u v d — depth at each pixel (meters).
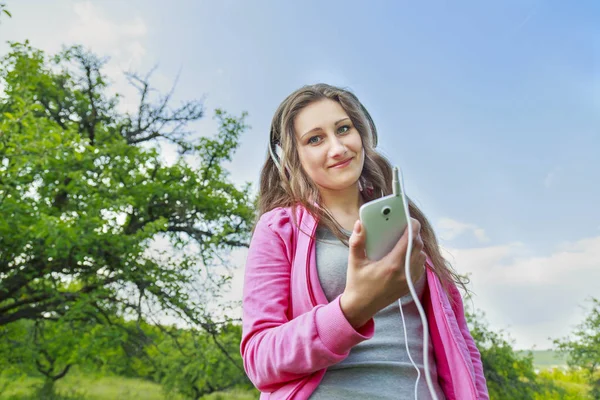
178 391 13.52
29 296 8.96
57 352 9.19
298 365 0.64
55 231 6.66
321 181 0.86
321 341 0.62
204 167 11.27
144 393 14.67
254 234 0.88
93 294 8.20
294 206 0.87
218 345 9.87
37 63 9.74
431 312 0.83
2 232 6.86
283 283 0.78
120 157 9.94
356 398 0.70
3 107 7.44
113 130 10.98
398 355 0.76
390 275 0.60
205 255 9.57
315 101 0.89
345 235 0.83
